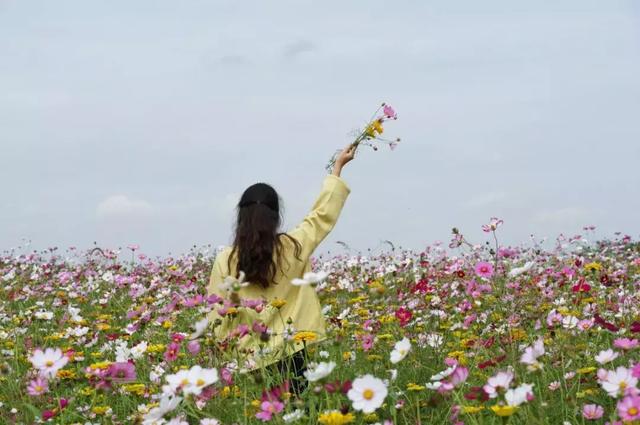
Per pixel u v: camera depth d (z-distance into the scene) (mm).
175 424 2953
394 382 3902
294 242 4148
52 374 3266
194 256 11289
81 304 8016
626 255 9812
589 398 3529
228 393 3588
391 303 6090
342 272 9359
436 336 4906
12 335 5508
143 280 8594
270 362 3766
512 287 5691
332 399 3381
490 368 4184
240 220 4137
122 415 3980
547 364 4004
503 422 2691
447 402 3480
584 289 5230
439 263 8398
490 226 5223
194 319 5988
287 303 4113
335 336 4344
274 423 3191
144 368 4305
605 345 4703
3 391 4125
